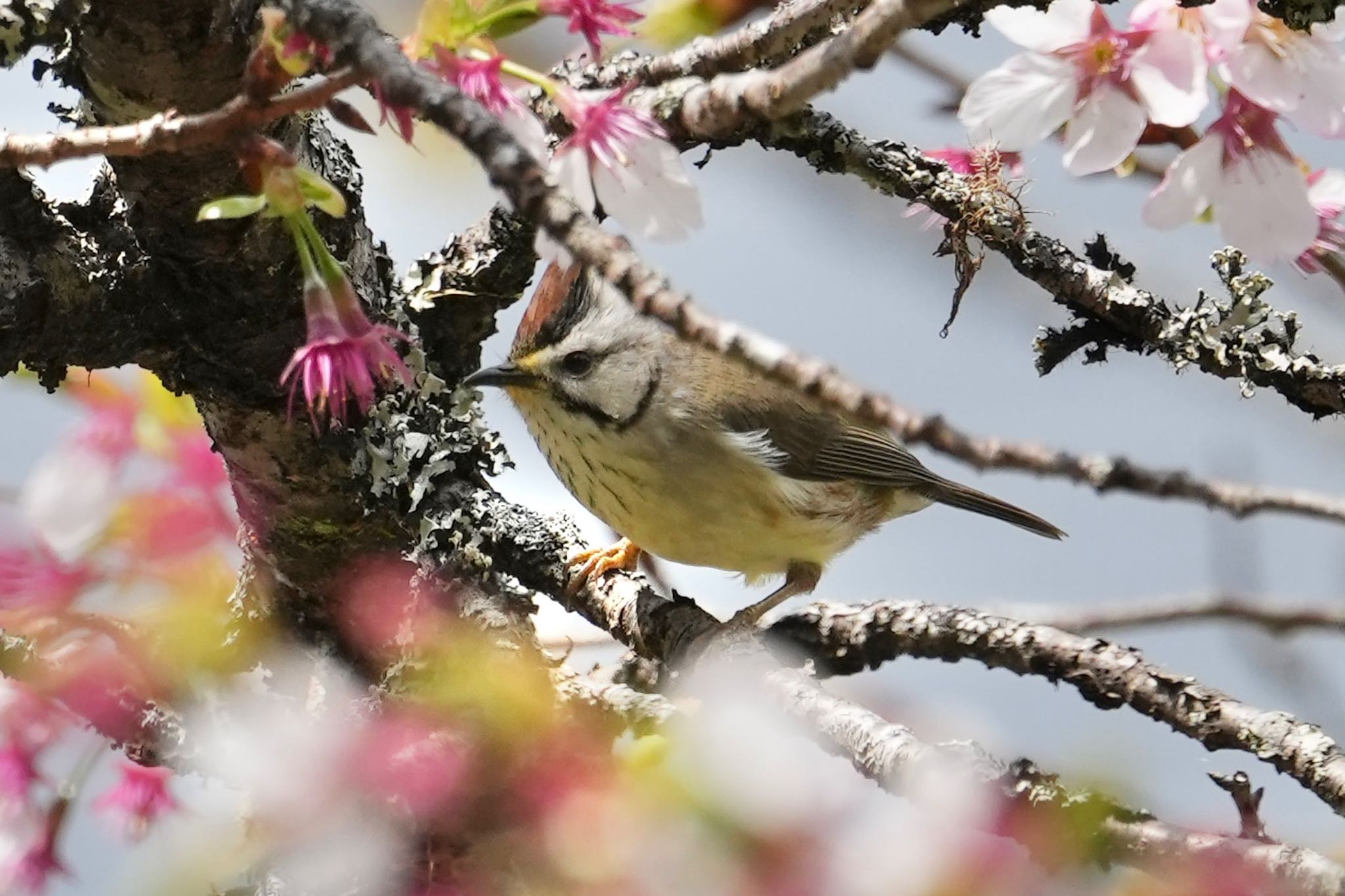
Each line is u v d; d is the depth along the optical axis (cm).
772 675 597
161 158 548
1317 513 353
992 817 492
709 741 516
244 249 588
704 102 453
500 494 728
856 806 505
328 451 641
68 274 586
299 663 678
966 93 558
